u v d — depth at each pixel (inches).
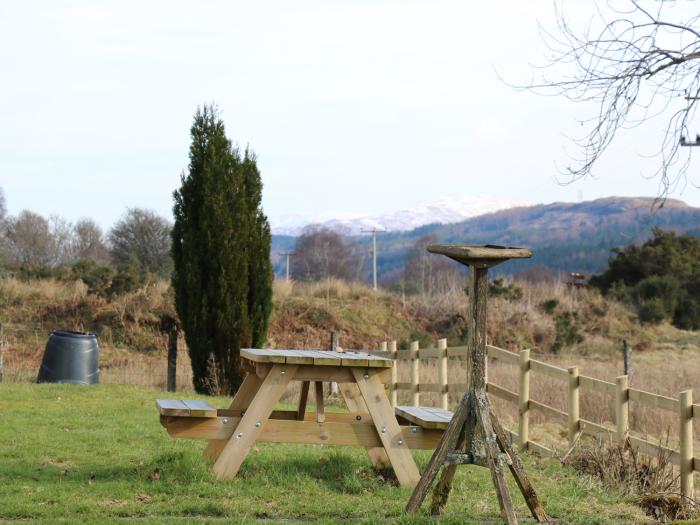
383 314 1353.3
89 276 1342.3
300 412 369.1
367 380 338.6
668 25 339.9
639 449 400.2
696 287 1583.4
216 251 669.9
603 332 1397.6
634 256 1681.8
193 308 671.8
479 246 296.5
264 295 687.7
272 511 297.7
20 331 1146.0
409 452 338.3
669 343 1382.9
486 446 282.7
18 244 2546.8
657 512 331.3
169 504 298.8
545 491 345.4
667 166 359.3
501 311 1359.5
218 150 685.9
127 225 2020.2
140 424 473.7
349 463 362.3
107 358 1083.3
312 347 1242.0
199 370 673.0
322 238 4185.5
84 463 367.2
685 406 370.9
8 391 593.9
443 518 283.1
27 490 312.7
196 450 387.2
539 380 685.9
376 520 281.1
